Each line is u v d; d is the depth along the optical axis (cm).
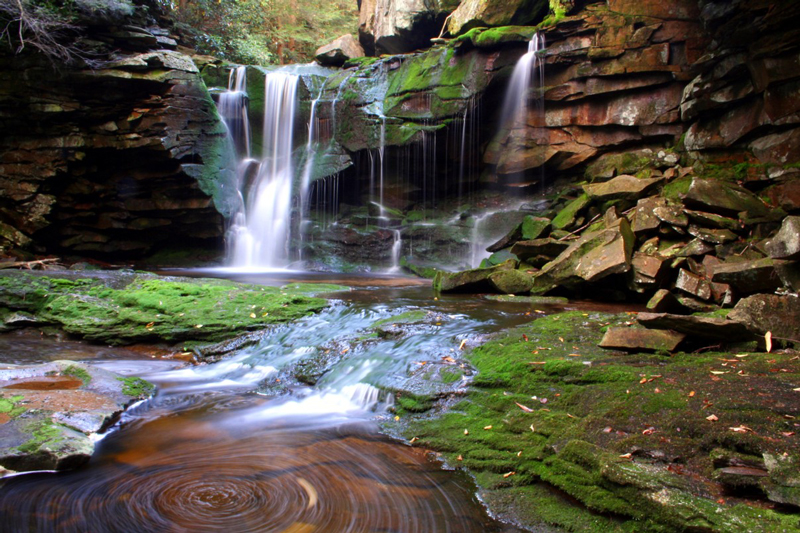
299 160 1717
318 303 819
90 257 1590
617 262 815
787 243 541
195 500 350
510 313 743
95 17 1364
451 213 1631
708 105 1080
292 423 485
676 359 484
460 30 1584
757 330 505
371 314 738
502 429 414
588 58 1336
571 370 457
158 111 1430
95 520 326
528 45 1417
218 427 476
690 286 744
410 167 1609
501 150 1556
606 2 1350
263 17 2361
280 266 1638
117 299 864
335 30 2727
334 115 1680
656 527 289
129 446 433
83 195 1505
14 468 379
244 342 716
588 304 840
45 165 1408
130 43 1446
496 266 983
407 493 361
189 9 1953
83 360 691
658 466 323
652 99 1298
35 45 1284
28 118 1378
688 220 878
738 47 1002
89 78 1357
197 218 1571
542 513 331
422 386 502
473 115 1524
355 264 1591
